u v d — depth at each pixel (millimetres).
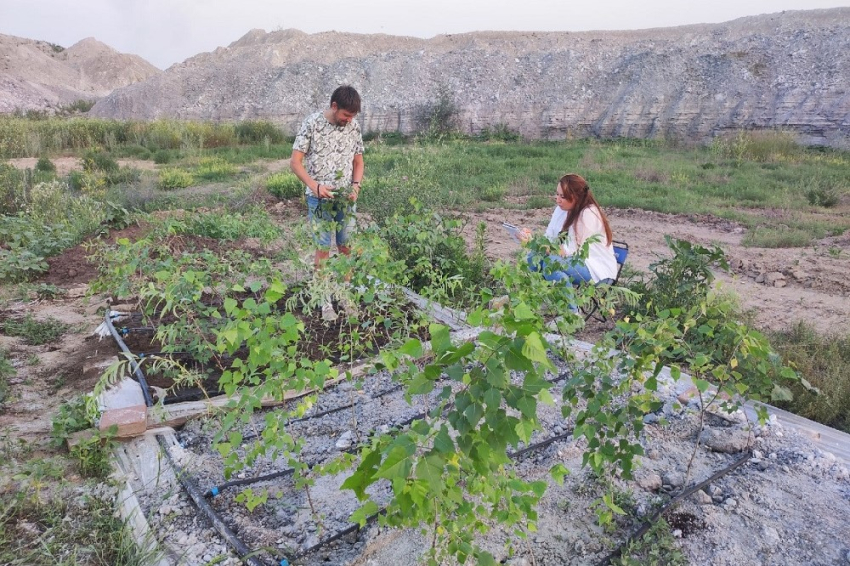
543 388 1719
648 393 2924
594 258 5078
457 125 30906
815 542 2789
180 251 6539
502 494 2236
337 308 5148
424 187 8352
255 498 2744
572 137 28078
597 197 12539
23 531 2725
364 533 2830
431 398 3934
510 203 12320
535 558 2682
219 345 2494
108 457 3230
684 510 2980
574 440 3494
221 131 24562
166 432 3498
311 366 2664
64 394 3996
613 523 2842
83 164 15977
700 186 13891
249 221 6961
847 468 3357
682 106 27047
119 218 8039
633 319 5270
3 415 3705
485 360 1739
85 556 2621
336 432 3633
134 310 5324
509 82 31797
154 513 2891
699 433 3211
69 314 5543
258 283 2906
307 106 34781
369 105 32656
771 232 9789
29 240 7375
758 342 2834
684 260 5137
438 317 5070
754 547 2758
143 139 22828
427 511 1893
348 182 5570
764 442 3545
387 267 4109
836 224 10562
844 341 5320
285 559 2635
